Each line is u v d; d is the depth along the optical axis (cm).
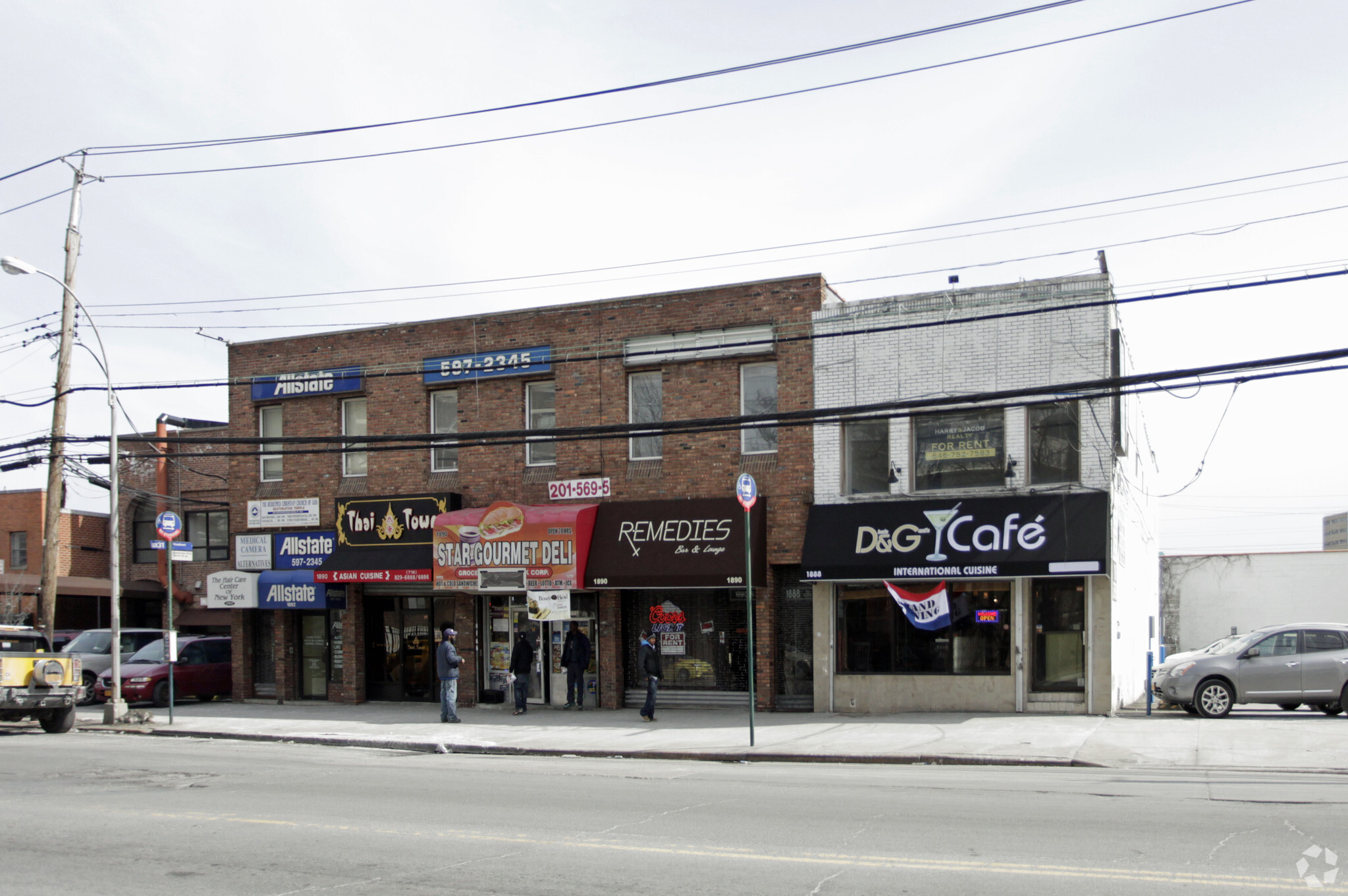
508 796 1152
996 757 1451
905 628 2036
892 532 1994
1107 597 1895
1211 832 878
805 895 705
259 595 2573
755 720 1967
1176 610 3931
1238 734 1594
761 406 2191
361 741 1853
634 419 2300
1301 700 1850
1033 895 693
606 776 1344
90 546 3647
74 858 866
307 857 852
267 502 2627
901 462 2045
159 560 3469
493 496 2384
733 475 2180
